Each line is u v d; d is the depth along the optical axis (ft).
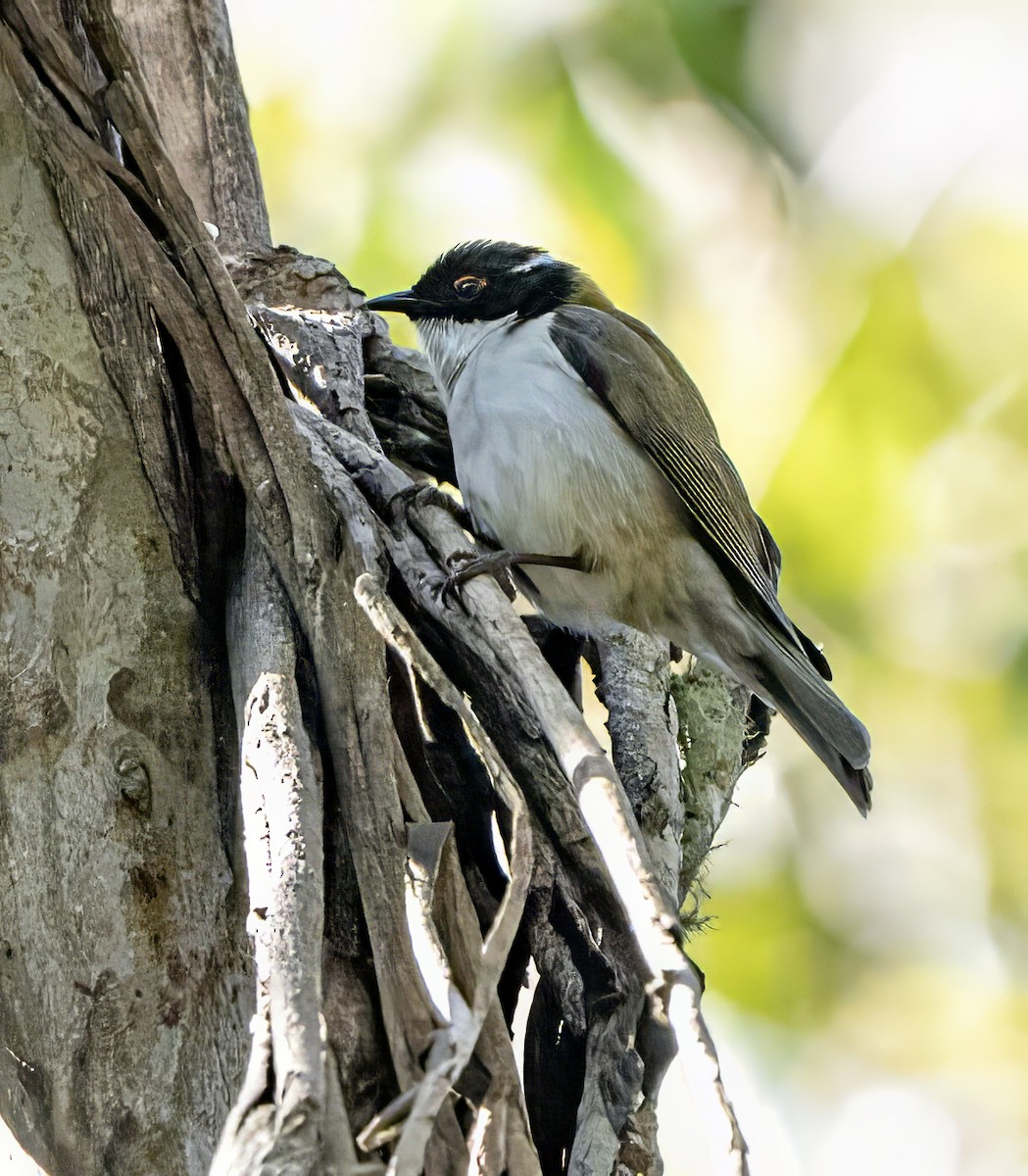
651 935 14.62
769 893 43.80
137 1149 16.79
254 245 28.50
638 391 27.84
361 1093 15.79
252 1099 13.88
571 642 28.02
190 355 19.49
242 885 18.03
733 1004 42.75
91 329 19.11
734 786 26.09
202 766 18.57
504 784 16.79
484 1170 15.30
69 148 18.90
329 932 17.06
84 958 17.33
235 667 18.83
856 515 39.50
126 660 18.61
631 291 38.78
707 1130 13.21
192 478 19.56
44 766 17.93
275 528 19.33
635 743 24.04
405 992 16.02
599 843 15.84
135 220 19.24
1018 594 41.27
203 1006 17.46
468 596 21.07
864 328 38.86
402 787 18.15
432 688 18.61
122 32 19.24
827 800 45.21
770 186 38.78
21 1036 17.15
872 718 42.63
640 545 27.55
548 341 28.30
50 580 18.49
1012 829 42.98
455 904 17.06
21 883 17.57
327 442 22.99
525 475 27.27
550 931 19.51
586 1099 18.40
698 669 27.58
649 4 37.52
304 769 17.06
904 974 43.09
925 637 41.73
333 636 18.76
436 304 31.01
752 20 37.55
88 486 18.85
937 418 38.83
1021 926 42.73
